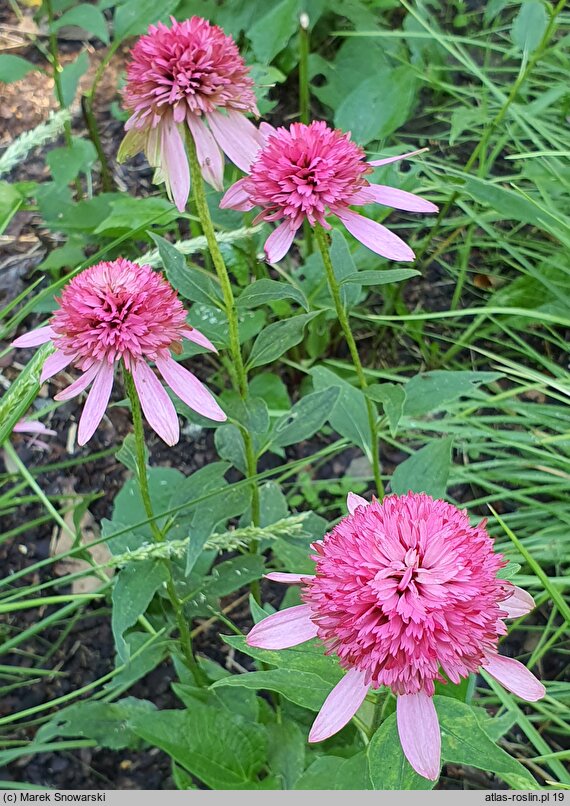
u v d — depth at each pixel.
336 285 0.30
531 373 0.45
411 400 0.33
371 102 0.47
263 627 0.22
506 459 0.49
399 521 0.22
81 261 0.48
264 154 0.27
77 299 0.26
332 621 0.21
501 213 0.47
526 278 0.53
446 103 0.65
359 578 0.21
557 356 0.53
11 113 0.63
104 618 0.44
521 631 0.43
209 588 0.33
